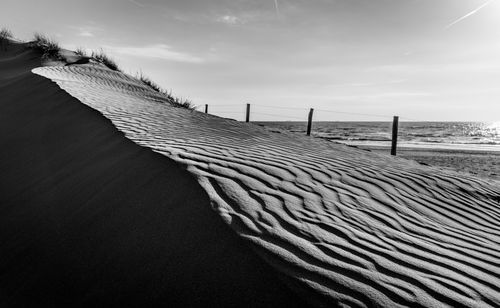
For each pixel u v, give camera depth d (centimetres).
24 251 272
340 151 632
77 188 344
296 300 170
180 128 569
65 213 306
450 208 381
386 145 2481
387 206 336
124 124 533
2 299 229
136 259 221
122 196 295
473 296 192
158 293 192
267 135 659
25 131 582
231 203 261
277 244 213
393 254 228
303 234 232
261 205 267
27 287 233
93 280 218
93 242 252
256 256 199
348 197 331
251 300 174
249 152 430
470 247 271
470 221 352
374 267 205
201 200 261
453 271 220
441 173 543
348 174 408
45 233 286
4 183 418
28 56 1555
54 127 571
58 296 216
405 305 174
